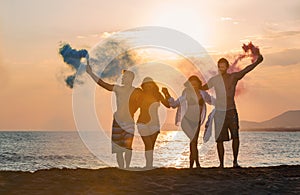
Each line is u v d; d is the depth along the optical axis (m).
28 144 72.56
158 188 8.09
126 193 7.70
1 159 40.16
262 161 34.91
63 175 9.11
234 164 10.84
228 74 10.63
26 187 8.02
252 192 7.91
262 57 10.59
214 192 7.87
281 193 7.88
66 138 108.88
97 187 8.09
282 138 107.38
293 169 10.34
